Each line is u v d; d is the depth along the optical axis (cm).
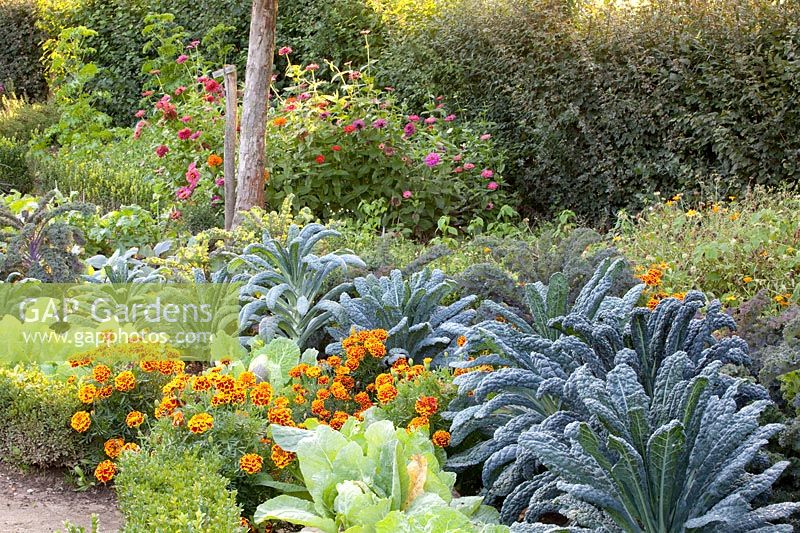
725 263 630
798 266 623
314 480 342
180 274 572
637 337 349
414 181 937
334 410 429
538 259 506
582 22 993
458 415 358
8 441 428
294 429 370
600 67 941
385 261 598
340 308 493
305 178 927
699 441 290
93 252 812
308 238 539
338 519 323
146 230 845
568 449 298
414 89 1133
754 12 871
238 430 379
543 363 347
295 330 532
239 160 830
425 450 366
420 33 1147
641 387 303
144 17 1529
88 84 1569
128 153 1262
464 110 1091
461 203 959
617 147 959
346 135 924
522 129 1030
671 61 901
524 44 1016
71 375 451
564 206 1011
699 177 899
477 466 391
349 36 1294
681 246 683
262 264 544
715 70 880
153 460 349
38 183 1170
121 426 420
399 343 465
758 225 669
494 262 600
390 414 400
